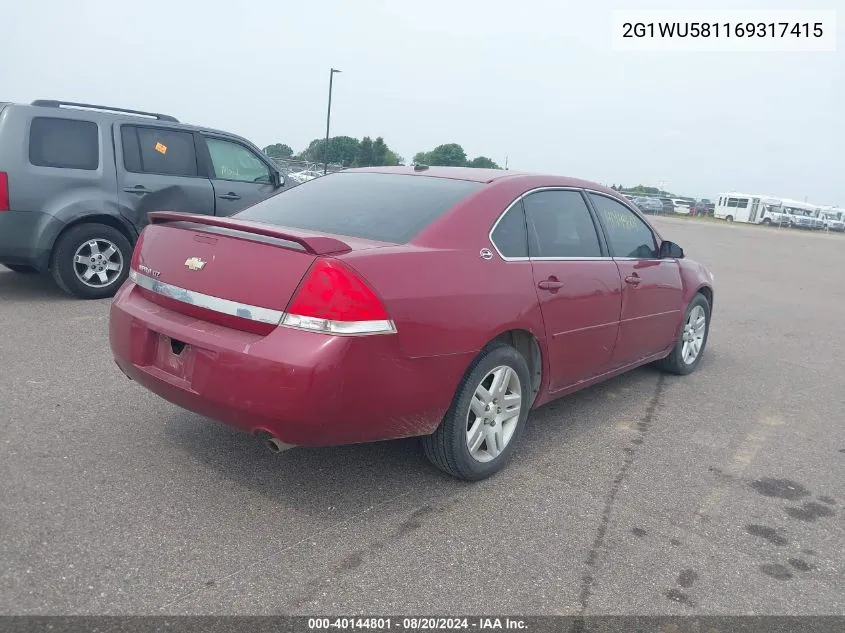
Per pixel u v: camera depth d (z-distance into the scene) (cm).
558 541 320
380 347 301
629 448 439
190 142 797
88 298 726
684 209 6756
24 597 253
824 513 368
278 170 885
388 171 439
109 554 282
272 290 299
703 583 296
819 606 285
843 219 6544
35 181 676
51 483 334
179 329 322
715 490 387
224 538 300
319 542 303
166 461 366
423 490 358
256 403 293
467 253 354
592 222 463
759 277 1523
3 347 540
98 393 454
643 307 502
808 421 519
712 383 605
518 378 381
